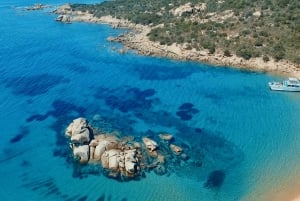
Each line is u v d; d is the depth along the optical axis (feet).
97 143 211.82
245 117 250.16
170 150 212.64
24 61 358.84
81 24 492.54
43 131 237.04
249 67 330.13
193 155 209.77
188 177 192.24
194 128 237.25
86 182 189.98
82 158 203.62
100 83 308.40
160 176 192.44
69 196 181.47
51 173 197.77
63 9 552.82
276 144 219.41
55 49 393.70
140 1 551.59
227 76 316.60
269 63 327.47
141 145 215.92
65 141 224.94
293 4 391.86
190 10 437.58
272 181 188.96
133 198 178.91
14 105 271.69
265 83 300.81
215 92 288.30
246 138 225.97
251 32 363.56
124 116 252.62
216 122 244.42
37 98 282.56
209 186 186.09
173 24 419.54
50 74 328.29
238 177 192.44
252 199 177.17
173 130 234.79
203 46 358.43
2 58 365.61
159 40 390.21
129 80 313.32
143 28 453.99
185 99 277.44
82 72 332.19
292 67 319.27
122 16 499.51
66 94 288.92
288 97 277.03
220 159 206.69
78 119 229.66
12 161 208.74
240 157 208.33
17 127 242.78
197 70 331.36
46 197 181.57
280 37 349.82
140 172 194.70
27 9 578.66
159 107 265.54
